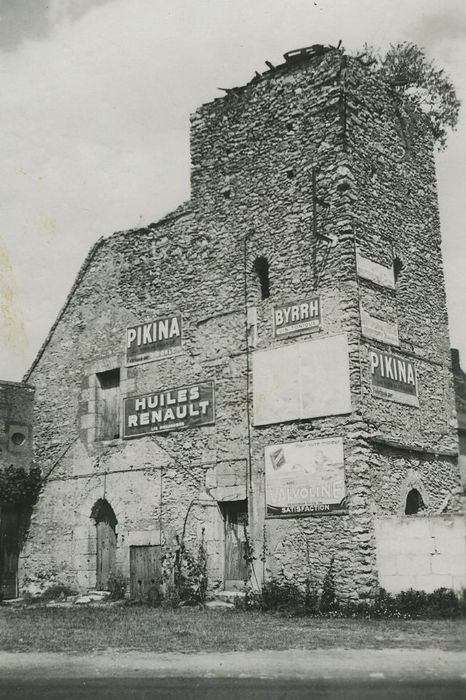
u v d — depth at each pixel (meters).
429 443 17.42
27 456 21.44
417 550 14.78
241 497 17.09
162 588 18.00
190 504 17.98
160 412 18.98
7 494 20.75
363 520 15.25
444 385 18.31
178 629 13.07
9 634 12.86
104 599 18.62
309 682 8.99
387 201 17.88
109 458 19.78
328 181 17.12
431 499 17.09
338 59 17.44
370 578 15.03
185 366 18.77
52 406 21.42
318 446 16.09
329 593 15.28
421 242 18.66
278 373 17.00
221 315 18.34
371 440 15.82
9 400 21.36
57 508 20.66
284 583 16.05
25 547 21.03
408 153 18.86
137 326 19.94
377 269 17.11
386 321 17.00
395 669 9.56
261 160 18.38
